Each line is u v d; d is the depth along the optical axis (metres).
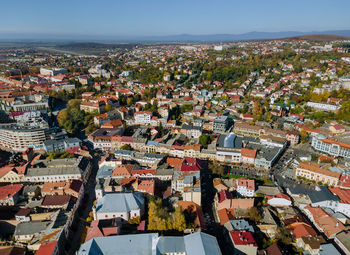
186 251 151.62
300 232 175.88
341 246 168.12
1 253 161.50
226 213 194.00
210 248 150.75
